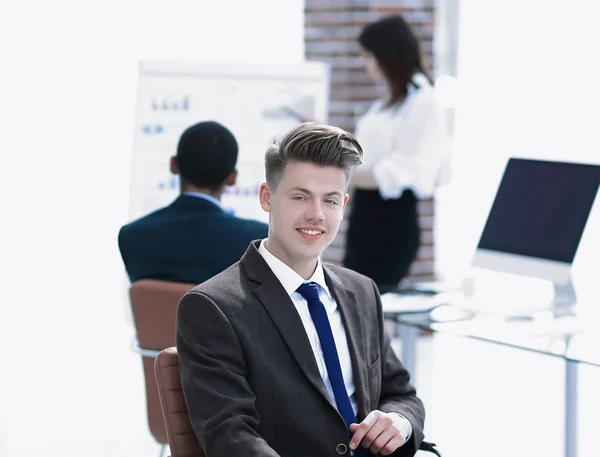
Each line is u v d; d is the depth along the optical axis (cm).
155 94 392
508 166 364
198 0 522
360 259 477
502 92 576
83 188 517
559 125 566
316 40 550
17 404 462
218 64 397
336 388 198
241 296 193
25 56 502
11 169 507
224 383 185
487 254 359
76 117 512
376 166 465
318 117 407
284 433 188
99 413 457
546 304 338
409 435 205
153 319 267
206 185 282
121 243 282
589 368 548
